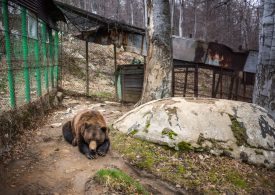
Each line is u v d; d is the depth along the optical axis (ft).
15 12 20.43
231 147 19.03
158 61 27.55
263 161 18.88
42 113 25.45
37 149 17.84
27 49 22.13
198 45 40.57
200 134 19.24
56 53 37.06
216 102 21.70
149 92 28.17
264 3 24.57
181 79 57.26
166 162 17.37
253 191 16.38
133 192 13.33
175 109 20.49
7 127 17.58
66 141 19.67
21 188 13.03
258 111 21.91
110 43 40.68
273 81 24.08
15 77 20.42
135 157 17.46
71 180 14.11
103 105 35.60
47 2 29.91
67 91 40.98
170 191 15.40
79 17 37.76
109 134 20.80
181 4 97.09
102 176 13.73
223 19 104.58
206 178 16.61
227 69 42.88
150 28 27.63
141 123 20.49
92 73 58.85
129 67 40.81
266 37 24.38
